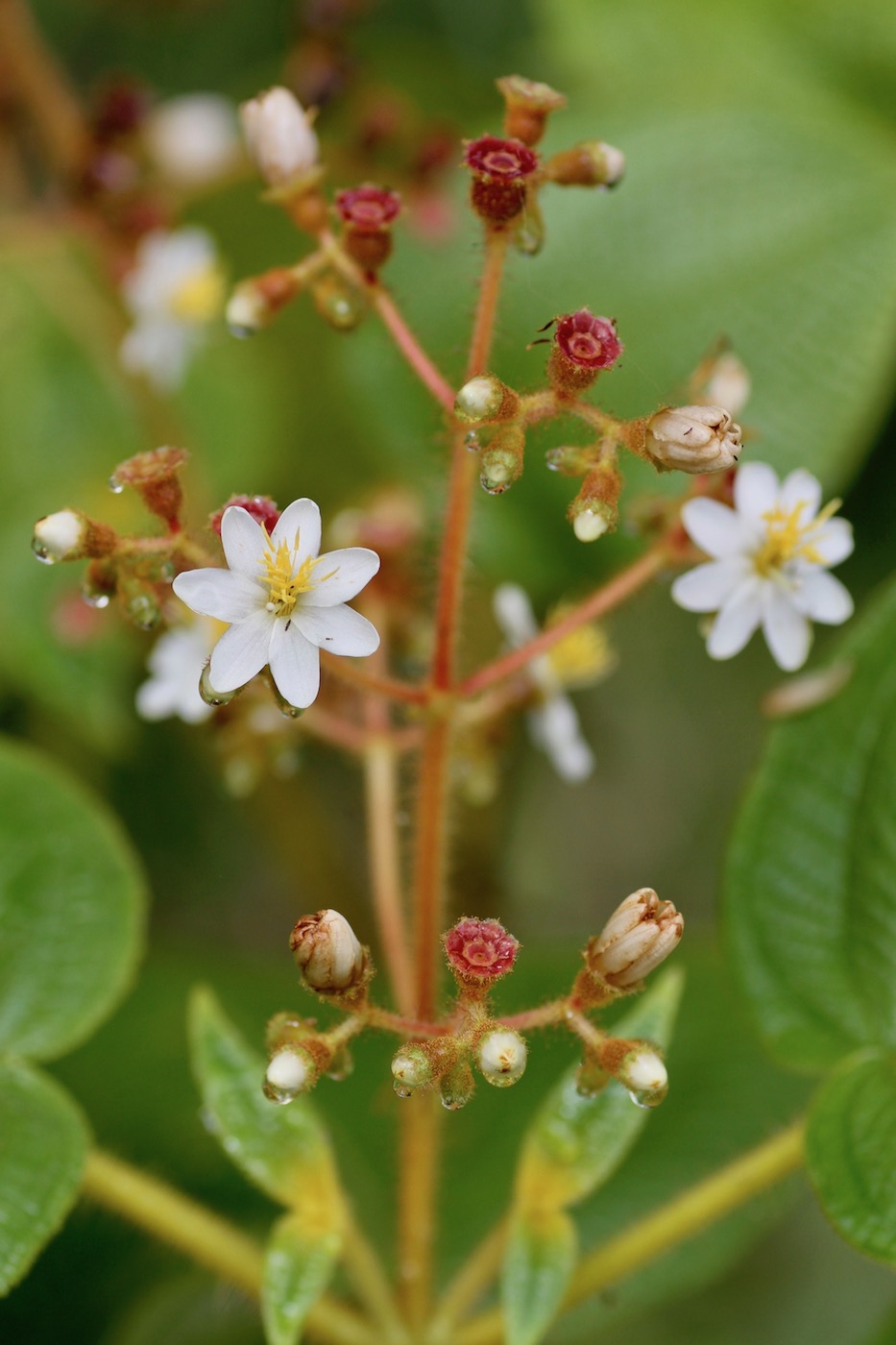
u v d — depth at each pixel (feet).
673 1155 1.45
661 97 1.58
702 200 1.52
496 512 1.51
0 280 1.63
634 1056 1.23
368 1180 1.46
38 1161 1.30
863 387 1.50
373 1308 1.31
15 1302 1.46
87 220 1.59
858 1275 1.65
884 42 1.58
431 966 1.31
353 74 1.62
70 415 1.62
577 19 1.61
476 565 1.51
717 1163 1.45
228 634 1.24
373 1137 1.48
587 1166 1.30
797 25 1.59
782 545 1.31
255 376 1.65
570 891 1.82
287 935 1.79
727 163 1.53
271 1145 1.30
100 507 1.60
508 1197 1.44
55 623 1.55
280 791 1.61
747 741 1.82
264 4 1.92
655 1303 1.43
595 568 1.50
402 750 1.40
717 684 1.79
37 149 1.76
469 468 1.27
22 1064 1.33
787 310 1.51
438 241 1.55
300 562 1.24
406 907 1.50
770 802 1.36
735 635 1.32
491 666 1.30
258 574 1.24
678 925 1.23
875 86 1.58
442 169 1.57
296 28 1.64
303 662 1.24
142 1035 1.51
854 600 1.65
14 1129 1.31
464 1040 1.21
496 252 1.26
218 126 1.65
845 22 1.58
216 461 1.63
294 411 1.65
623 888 1.83
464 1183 1.44
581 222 1.52
